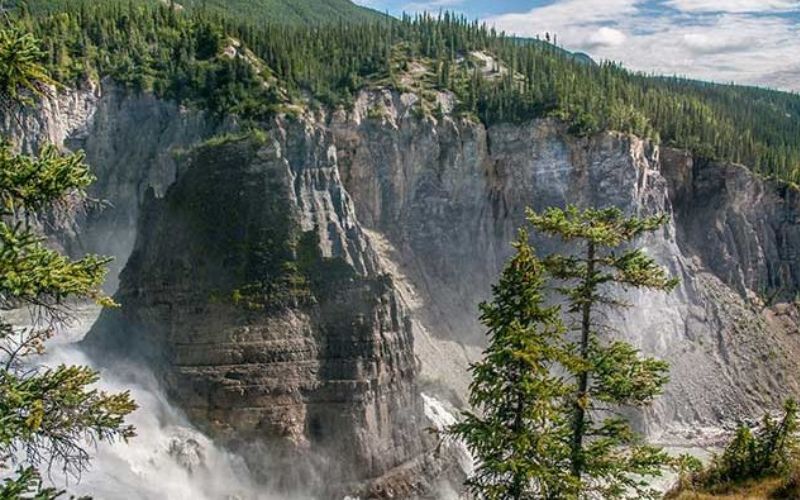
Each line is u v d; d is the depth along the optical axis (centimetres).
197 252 8331
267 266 8244
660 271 2803
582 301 2773
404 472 8100
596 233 2677
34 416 1638
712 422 12106
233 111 11306
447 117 13338
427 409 9594
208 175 8756
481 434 2523
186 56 12350
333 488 7644
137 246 8900
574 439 2745
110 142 11656
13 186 1709
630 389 2688
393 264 12531
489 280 13112
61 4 13350
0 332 1853
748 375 13125
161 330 8094
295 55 13112
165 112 11825
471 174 13350
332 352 8056
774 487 3806
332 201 10375
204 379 7662
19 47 1683
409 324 8838
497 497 2528
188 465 7062
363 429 7869
